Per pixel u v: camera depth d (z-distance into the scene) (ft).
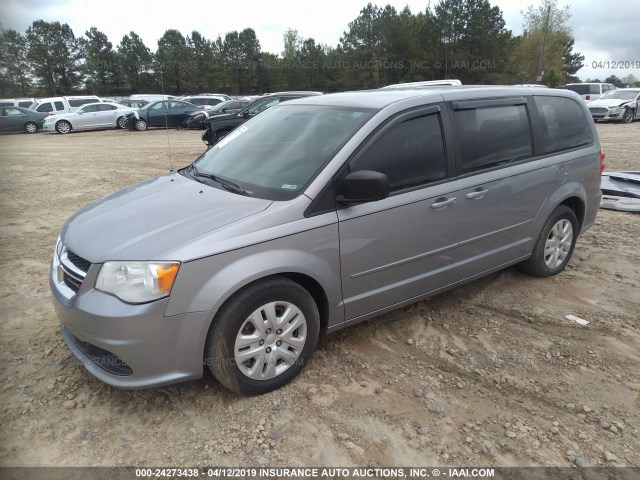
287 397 10.03
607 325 13.00
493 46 151.74
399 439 8.99
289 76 205.26
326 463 8.45
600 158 16.58
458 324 13.03
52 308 13.79
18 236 20.52
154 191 11.69
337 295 10.64
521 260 14.78
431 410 9.75
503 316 13.48
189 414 9.54
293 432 9.11
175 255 8.69
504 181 13.20
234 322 9.23
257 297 9.39
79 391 10.19
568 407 9.90
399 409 9.76
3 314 13.42
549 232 15.19
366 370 10.97
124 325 8.54
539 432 9.22
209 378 10.57
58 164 41.47
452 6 150.71
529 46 175.63
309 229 9.86
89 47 197.36
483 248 13.28
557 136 15.03
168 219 9.80
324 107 12.50
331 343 12.00
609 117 70.79
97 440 8.91
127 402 9.85
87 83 199.21
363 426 9.29
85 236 9.80
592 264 17.10
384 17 166.09
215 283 8.92
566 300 14.40
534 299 14.44
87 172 37.01
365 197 9.82
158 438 8.96
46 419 9.40
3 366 10.99
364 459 8.55
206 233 9.12
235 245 9.09
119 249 9.01
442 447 8.82
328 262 10.24
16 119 79.92
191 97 93.71
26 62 180.24
